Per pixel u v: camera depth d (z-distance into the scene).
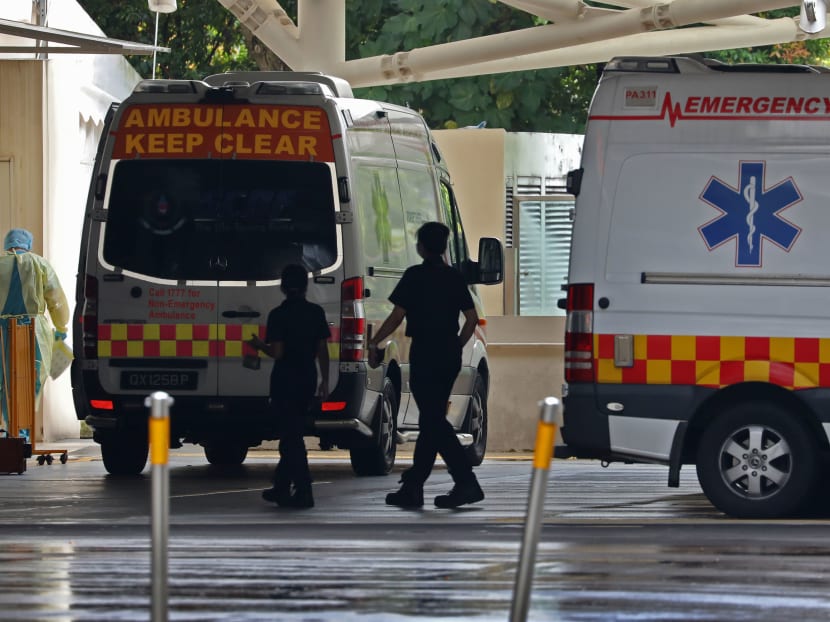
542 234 57.53
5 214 49.41
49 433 50.50
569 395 30.06
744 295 29.55
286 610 19.78
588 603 20.28
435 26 81.56
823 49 88.94
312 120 35.84
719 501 29.62
